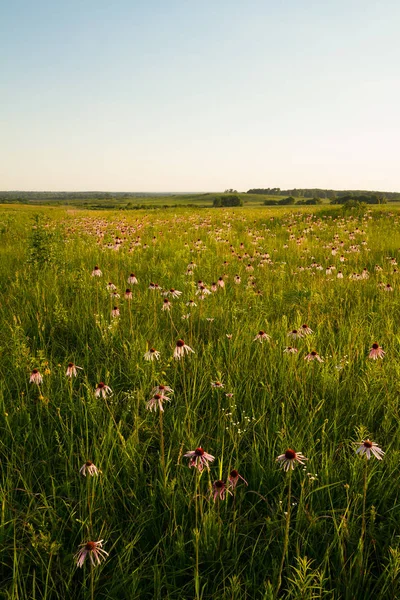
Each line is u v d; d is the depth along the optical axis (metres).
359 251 12.24
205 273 9.27
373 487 3.07
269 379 4.59
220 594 2.40
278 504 2.82
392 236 16.06
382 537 2.73
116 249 11.69
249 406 4.09
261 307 6.73
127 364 4.80
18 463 3.32
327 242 15.14
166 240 15.16
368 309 6.86
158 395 3.28
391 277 9.02
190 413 3.89
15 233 16.73
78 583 2.52
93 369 4.81
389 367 4.67
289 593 2.28
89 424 3.79
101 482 2.92
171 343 5.38
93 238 14.95
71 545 2.72
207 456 2.64
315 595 2.26
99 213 35.28
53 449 3.53
